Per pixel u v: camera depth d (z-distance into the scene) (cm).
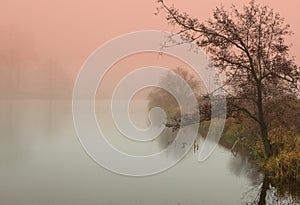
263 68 1766
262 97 1859
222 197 1376
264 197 1376
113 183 1582
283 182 1596
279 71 1722
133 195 1399
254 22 1733
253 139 2203
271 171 1680
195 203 1296
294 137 1828
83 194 1404
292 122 1919
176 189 1482
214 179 1666
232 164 1986
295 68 1714
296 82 1731
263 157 1945
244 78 1814
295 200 1335
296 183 1575
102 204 1269
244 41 1742
